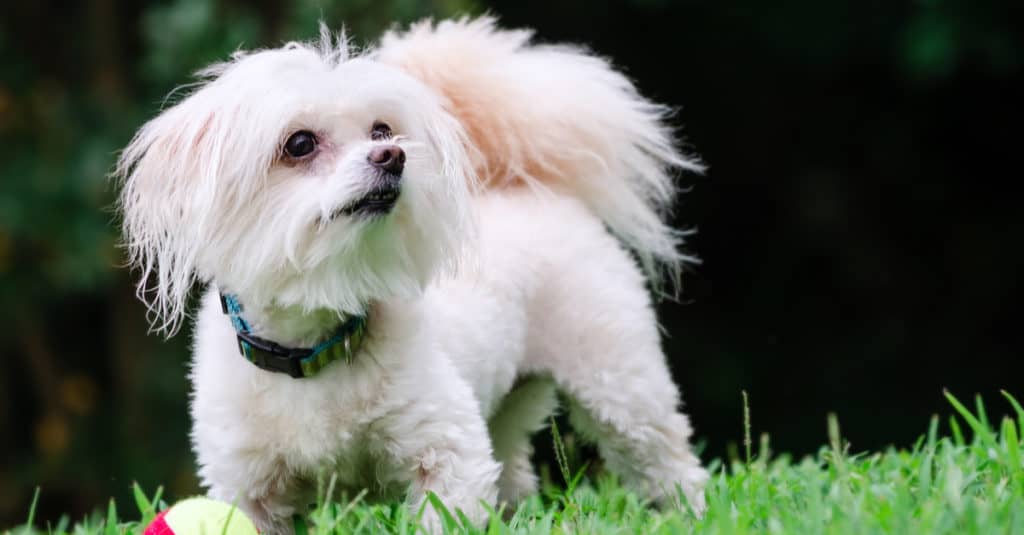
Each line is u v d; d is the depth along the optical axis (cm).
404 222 616
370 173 588
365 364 628
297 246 595
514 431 865
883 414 1717
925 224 1806
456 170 644
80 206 1422
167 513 572
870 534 507
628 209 848
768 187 1852
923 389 1736
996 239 1773
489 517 622
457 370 676
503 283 726
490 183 803
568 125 809
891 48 1728
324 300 605
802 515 569
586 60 851
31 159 1438
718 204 1852
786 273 1836
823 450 768
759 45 1788
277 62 615
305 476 651
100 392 1662
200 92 631
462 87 782
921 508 554
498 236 746
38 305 1611
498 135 793
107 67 1541
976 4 1516
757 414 1755
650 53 1812
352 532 627
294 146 608
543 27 1777
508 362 736
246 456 636
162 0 1560
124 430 1568
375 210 593
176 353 1555
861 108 1811
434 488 632
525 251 750
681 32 1791
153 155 629
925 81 1756
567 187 827
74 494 1597
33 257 1519
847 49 1745
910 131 1800
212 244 611
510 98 791
